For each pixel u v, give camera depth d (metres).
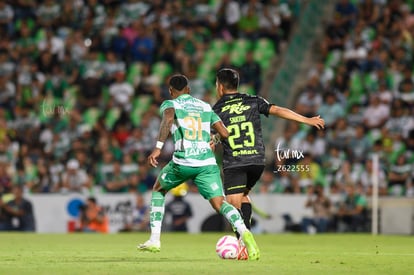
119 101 88.81
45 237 59.94
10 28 95.75
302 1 97.56
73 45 93.06
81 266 29.67
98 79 89.94
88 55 92.44
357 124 84.56
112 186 76.62
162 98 89.75
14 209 72.25
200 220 72.31
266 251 42.75
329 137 82.44
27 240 54.72
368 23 93.88
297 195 73.69
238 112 34.72
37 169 79.19
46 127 85.00
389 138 82.19
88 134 83.69
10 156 81.81
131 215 72.19
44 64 92.00
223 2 97.81
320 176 77.50
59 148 83.19
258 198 73.50
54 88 89.94
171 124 31.91
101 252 40.12
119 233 69.88
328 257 36.84
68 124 85.25
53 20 96.75
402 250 44.44
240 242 33.78
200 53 94.19
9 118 87.25
